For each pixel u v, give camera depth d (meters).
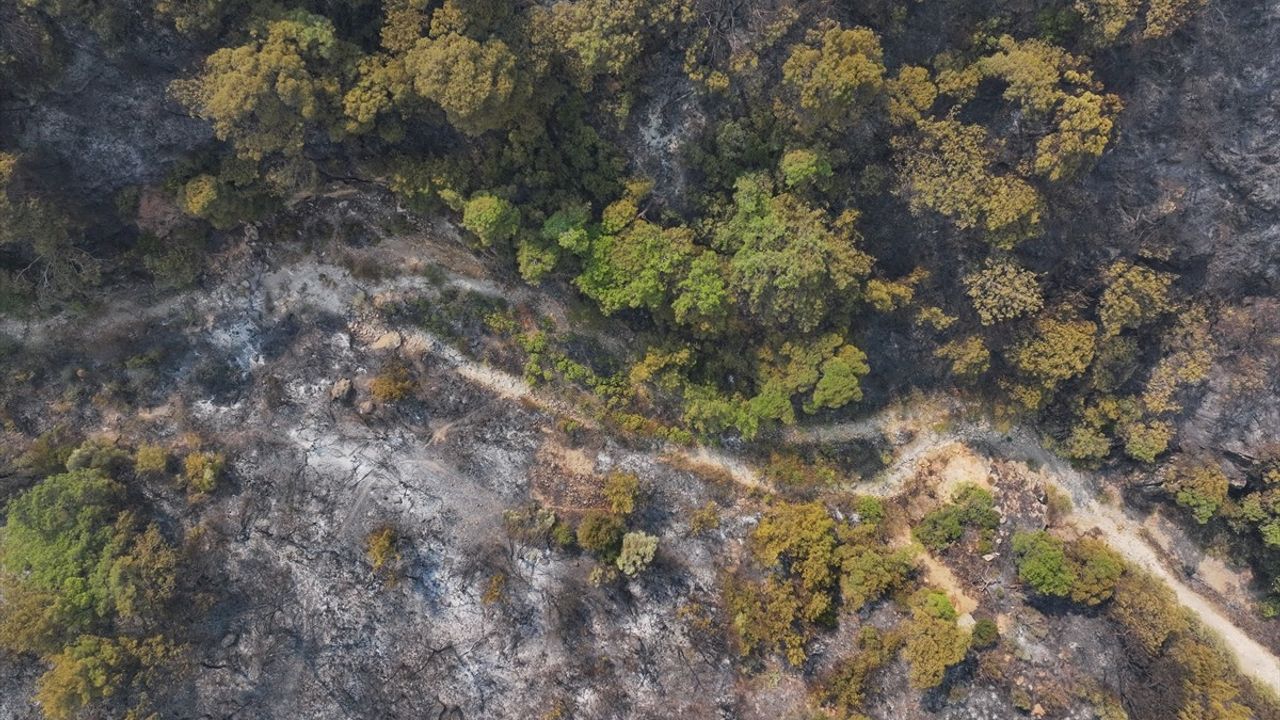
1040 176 38.34
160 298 42.38
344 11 35.31
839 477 46.06
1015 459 46.81
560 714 42.12
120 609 36.91
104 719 37.72
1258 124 37.62
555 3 35.47
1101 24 34.47
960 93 36.88
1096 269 41.72
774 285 38.66
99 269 39.62
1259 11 35.50
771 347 42.62
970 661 41.81
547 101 36.94
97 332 41.84
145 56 34.41
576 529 42.62
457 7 33.47
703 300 39.28
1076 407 45.00
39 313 40.88
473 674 42.72
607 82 37.22
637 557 41.28
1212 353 42.34
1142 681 41.44
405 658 42.62
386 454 42.66
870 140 38.47
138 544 38.72
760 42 35.44
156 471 40.50
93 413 41.44
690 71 35.94
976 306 41.50
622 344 44.56
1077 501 46.88
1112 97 36.34
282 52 33.19
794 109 36.84
